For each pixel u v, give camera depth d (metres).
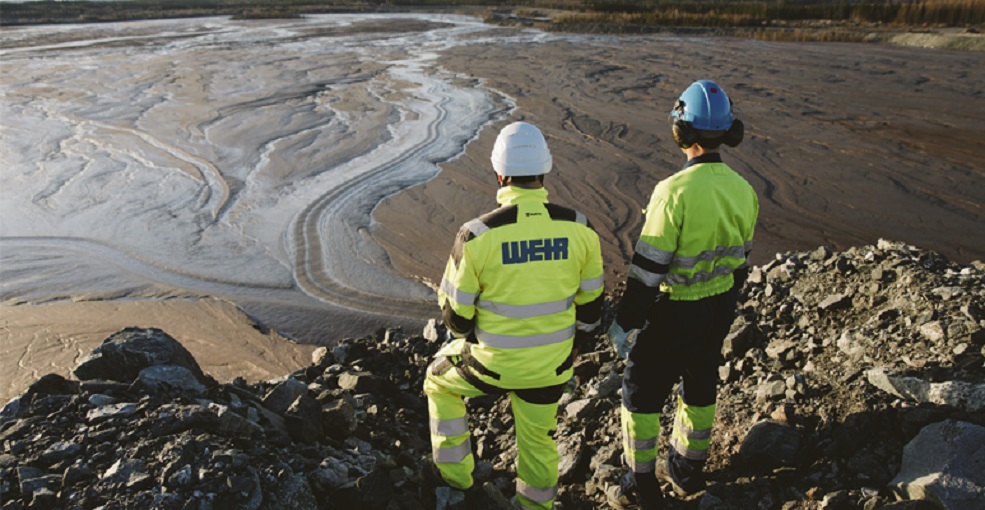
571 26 42.06
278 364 7.39
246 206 12.52
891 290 4.74
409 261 10.27
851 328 4.42
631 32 39.91
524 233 2.85
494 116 18.75
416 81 24.16
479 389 3.11
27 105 20.67
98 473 2.96
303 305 8.94
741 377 4.57
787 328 5.06
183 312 8.67
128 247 10.88
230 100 21.00
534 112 19.22
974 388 3.21
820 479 3.31
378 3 68.50
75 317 8.53
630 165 14.43
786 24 38.94
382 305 8.95
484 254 2.84
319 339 8.10
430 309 8.84
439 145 16.00
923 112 18.31
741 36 36.34
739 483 3.47
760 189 12.93
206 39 38.06
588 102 20.50
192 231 11.45
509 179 2.94
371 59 29.66
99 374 3.85
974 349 3.68
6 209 12.42
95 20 50.94
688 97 3.00
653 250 2.96
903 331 4.09
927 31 32.72
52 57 30.84
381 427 4.54
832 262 5.52
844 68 25.19
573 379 5.29
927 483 2.88
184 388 3.68
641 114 18.88
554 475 3.20
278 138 16.69
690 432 3.38
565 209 2.96
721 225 2.99
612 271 9.75
